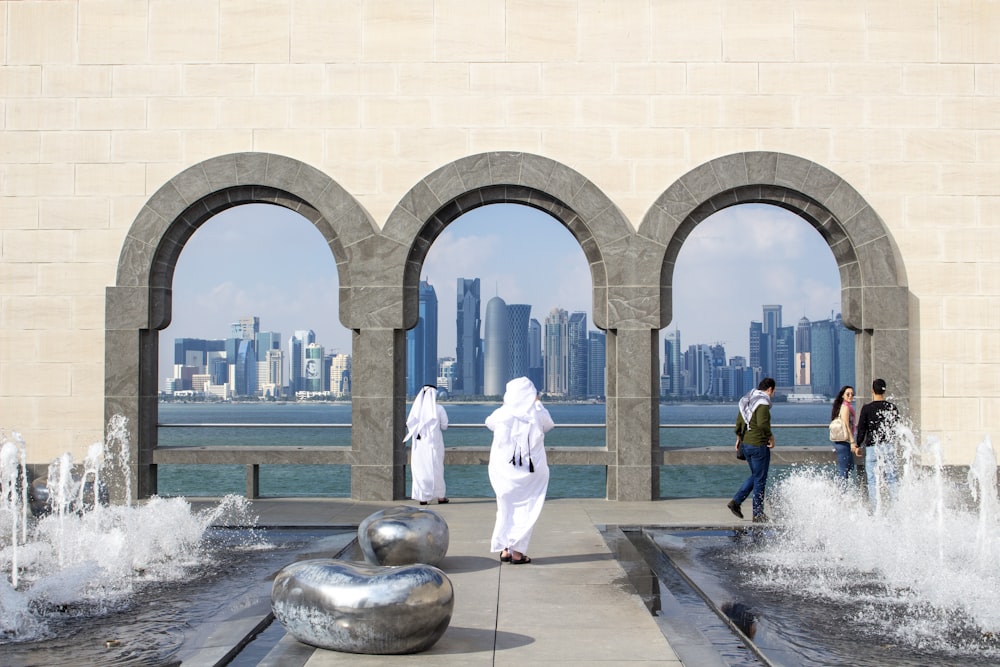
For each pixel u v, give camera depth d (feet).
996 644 21.95
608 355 47.83
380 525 29.37
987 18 47.03
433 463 45.19
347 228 46.42
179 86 47.19
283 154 46.88
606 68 46.88
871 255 46.11
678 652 21.07
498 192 46.93
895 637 22.44
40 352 46.75
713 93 46.78
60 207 47.03
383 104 46.91
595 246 47.19
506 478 31.24
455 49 46.96
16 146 47.26
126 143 47.11
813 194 46.44
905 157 46.65
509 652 20.85
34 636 22.77
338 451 46.80
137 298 46.50
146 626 23.59
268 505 45.29
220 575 29.81
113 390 46.26
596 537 36.45
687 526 39.01
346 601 20.57
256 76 47.11
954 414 45.96
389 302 46.21
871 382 46.62
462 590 27.20
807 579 28.91
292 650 21.33
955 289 46.34
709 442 244.01
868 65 46.88
